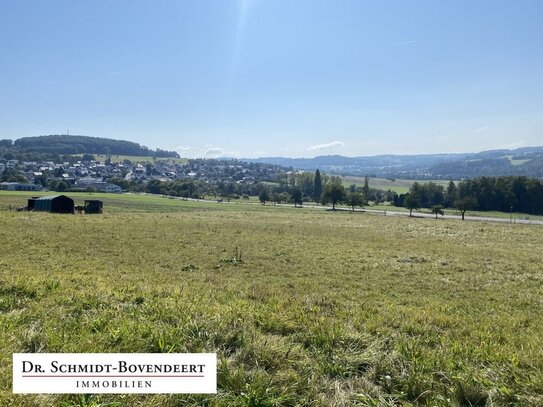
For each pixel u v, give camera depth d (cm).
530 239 4031
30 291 755
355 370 462
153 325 545
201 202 12081
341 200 10875
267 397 388
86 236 2523
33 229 2662
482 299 1298
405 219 6838
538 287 1562
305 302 971
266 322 611
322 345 536
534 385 420
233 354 482
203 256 2055
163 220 4256
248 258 2066
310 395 403
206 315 600
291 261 2027
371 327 651
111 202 9744
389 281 1580
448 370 455
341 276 1662
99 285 949
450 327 784
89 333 511
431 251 2700
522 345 602
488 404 390
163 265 1745
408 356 491
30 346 472
